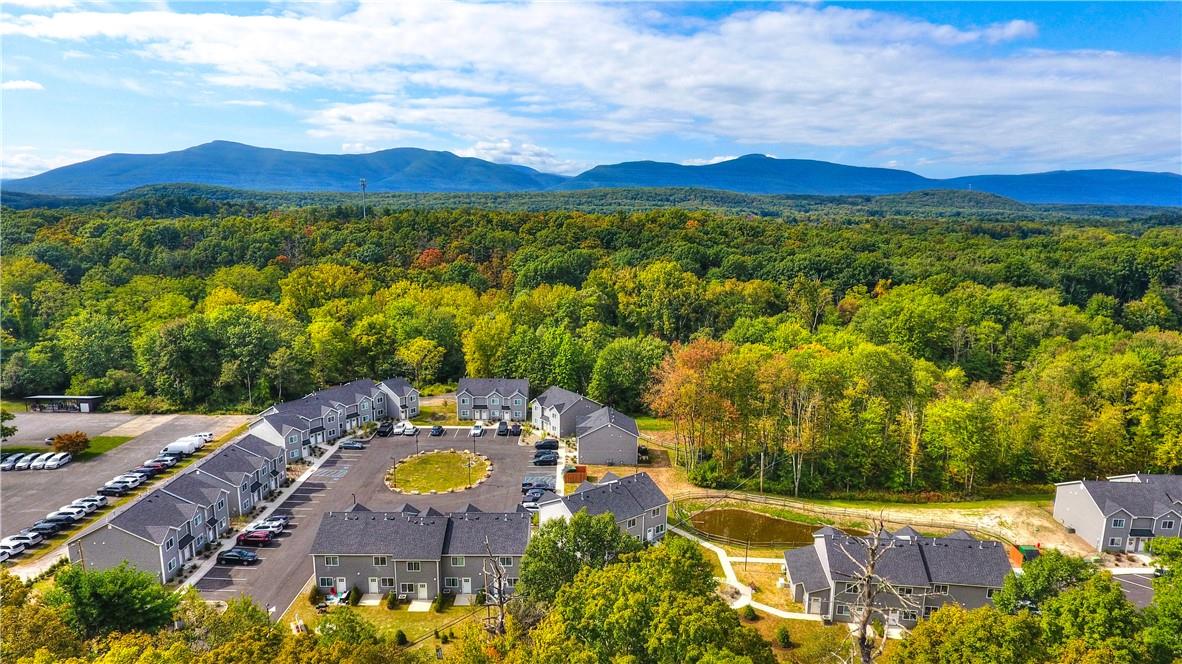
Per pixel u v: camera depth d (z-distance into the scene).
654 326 134.25
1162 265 153.25
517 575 58.91
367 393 102.25
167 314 121.25
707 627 34.12
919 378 91.69
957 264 163.88
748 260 163.25
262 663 33.25
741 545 69.56
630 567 42.75
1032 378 103.31
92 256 147.25
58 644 38.06
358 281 143.75
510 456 90.19
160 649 37.47
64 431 93.12
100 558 57.38
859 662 40.38
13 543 61.38
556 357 111.06
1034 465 84.81
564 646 34.47
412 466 86.25
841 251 166.62
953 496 81.81
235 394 106.44
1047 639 41.19
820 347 105.12
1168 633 39.88
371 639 41.22
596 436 88.81
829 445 81.75
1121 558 67.81
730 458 85.06
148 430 94.25
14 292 121.81
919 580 55.91
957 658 36.53
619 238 183.88
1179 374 96.00
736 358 88.75
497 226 191.62
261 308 123.44
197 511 63.66
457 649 41.03
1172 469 83.00
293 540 66.88
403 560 57.78
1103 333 126.31
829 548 58.12
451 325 125.62
